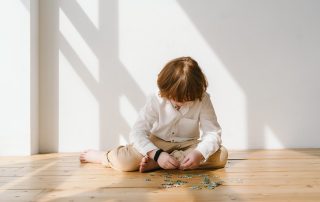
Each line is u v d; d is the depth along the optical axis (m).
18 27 2.36
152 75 2.60
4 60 2.37
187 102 1.73
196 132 1.87
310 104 2.64
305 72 2.63
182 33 2.60
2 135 2.38
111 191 1.39
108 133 2.58
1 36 2.37
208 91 2.61
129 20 2.59
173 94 1.55
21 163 2.05
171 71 1.58
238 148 2.61
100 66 2.57
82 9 2.56
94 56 2.57
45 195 1.33
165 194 1.34
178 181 1.53
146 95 2.59
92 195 1.33
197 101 1.77
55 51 2.56
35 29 2.47
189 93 1.54
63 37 2.56
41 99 2.56
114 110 2.59
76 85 2.57
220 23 2.61
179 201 1.25
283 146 2.62
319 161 2.06
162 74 1.61
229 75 2.61
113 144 2.59
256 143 2.61
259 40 2.61
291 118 2.63
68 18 2.56
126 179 1.60
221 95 2.61
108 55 2.58
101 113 2.58
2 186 1.48
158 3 2.59
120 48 2.58
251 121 2.61
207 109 1.81
